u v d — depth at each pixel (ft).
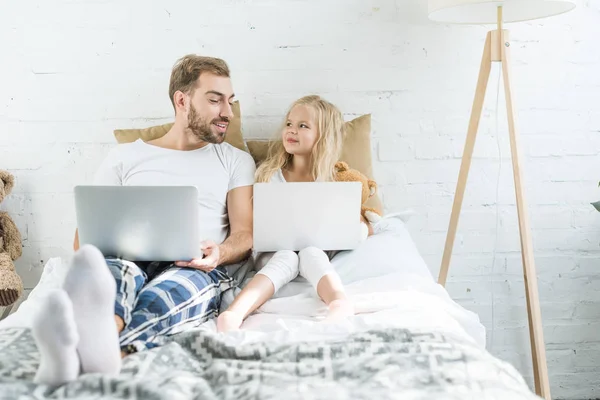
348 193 5.99
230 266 6.40
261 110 7.84
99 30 7.63
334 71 7.79
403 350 3.91
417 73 7.81
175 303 4.83
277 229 6.02
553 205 8.01
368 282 5.57
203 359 4.18
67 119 7.75
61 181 7.84
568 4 6.68
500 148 7.91
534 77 7.80
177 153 6.71
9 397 3.31
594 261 8.10
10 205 7.85
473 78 7.82
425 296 5.22
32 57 7.65
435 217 8.05
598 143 7.91
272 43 7.73
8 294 7.23
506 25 7.74
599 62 7.79
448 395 3.35
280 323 4.73
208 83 6.60
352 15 7.72
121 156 6.73
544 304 8.16
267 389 3.44
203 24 7.68
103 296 3.77
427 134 7.91
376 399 3.29
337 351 3.93
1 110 7.72
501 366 3.84
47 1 7.57
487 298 8.17
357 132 7.36
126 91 7.73
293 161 7.00
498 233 8.07
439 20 7.06
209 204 6.57
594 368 8.25
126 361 3.99
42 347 3.46
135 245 5.17
